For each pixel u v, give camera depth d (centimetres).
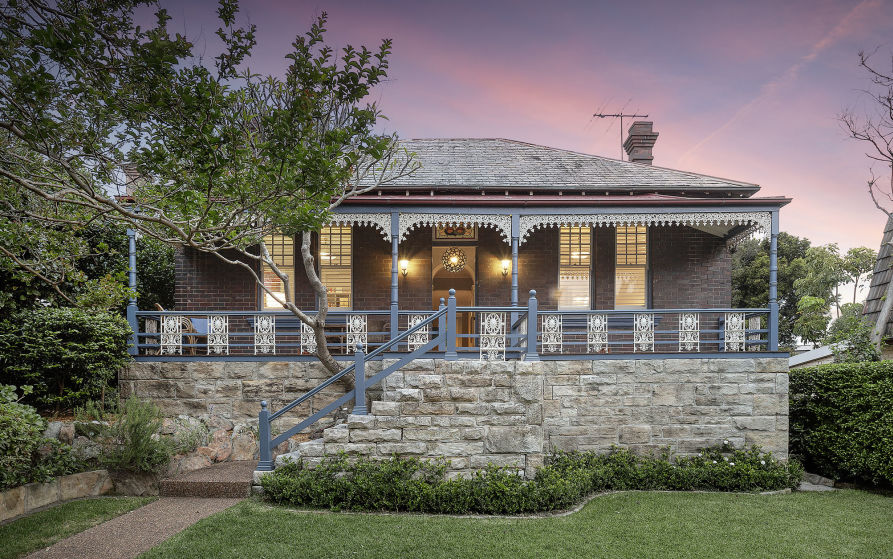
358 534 590
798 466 940
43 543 546
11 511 619
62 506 665
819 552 595
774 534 651
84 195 523
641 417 963
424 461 737
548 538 604
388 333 1039
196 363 978
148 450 739
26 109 489
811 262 2659
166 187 614
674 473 880
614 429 960
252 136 676
